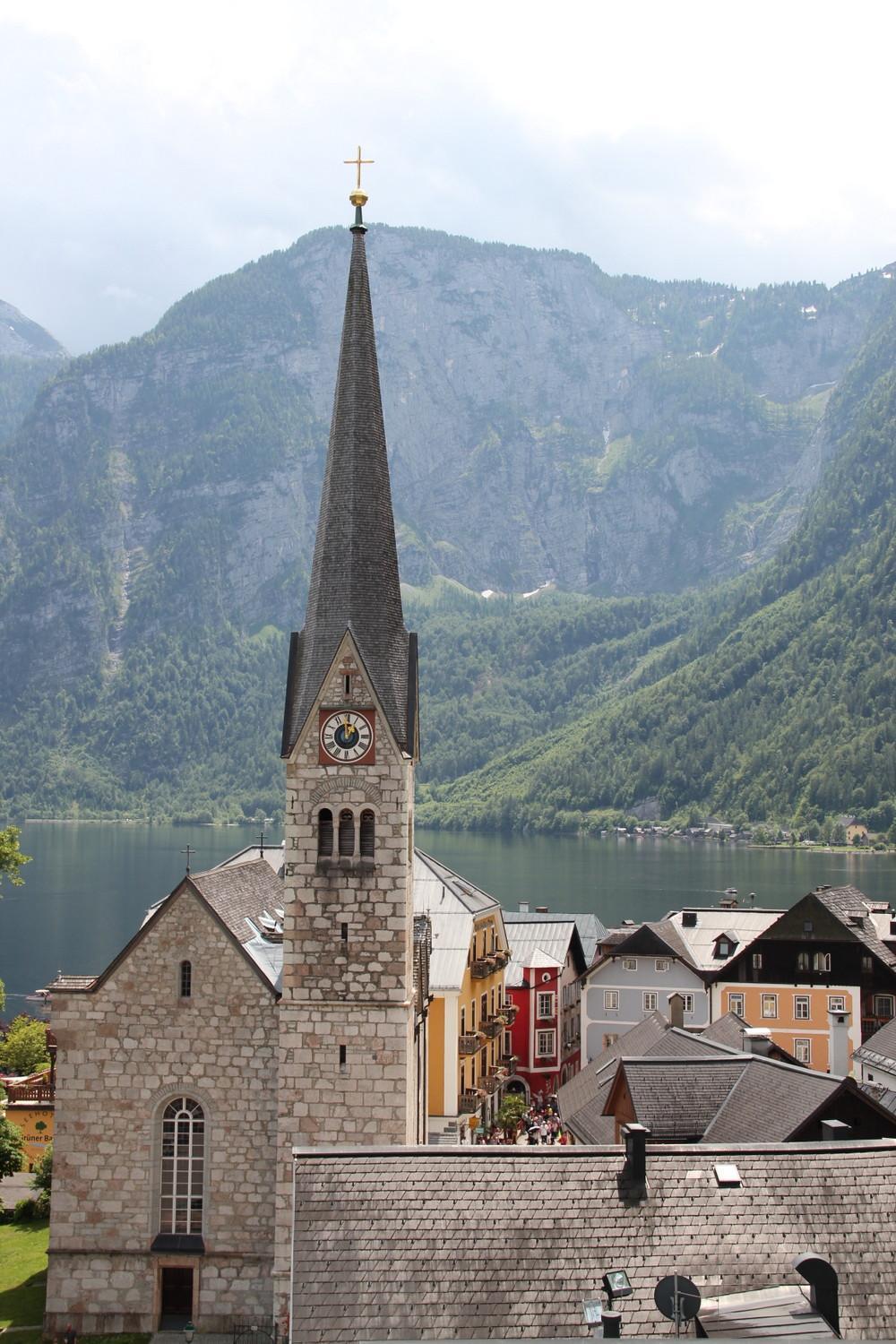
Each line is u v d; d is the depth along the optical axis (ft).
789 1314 129.49
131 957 207.62
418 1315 135.33
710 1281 137.39
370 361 217.36
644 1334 131.03
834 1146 151.43
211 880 221.25
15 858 298.15
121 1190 205.26
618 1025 431.02
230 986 206.59
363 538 211.61
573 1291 136.67
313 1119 202.90
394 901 204.33
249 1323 202.39
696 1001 425.28
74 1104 206.80
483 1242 141.08
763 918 451.94
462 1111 335.26
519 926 438.81
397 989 203.62
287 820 206.69
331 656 207.72
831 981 402.93
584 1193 145.38
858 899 455.22
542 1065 405.80
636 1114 205.05
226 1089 206.08
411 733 208.95
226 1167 205.05
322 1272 139.44
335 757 206.39
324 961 204.23
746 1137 192.54
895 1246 141.28
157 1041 206.59
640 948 430.20
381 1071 203.10
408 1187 146.30
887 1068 291.79
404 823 205.87
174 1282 204.85
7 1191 297.53
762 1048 234.99
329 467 215.10
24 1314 211.61
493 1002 377.09
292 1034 203.72
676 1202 144.46
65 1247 204.44
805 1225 142.82
